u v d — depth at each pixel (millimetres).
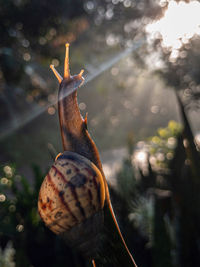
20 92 1434
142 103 2887
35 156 1665
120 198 365
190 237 318
